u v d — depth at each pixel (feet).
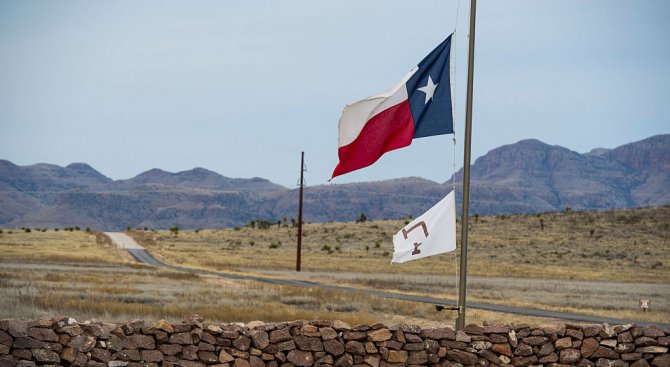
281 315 124.26
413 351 62.39
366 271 393.91
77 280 207.31
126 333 60.64
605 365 62.44
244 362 61.67
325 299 174.29
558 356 62.95
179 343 61.31
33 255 401.70
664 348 62.44
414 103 64.49
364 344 62.44
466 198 63.82
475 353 62.69
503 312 167.73
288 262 455.22
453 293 234.38
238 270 358.23
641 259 518.37
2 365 57.72
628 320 155.53
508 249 571.28
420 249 64.90
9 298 133.18
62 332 59.57
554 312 171.22
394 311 156.56
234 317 119.85
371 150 64.95
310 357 62.03
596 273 407.23
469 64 63.57
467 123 63.57
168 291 177.27
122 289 175.32
